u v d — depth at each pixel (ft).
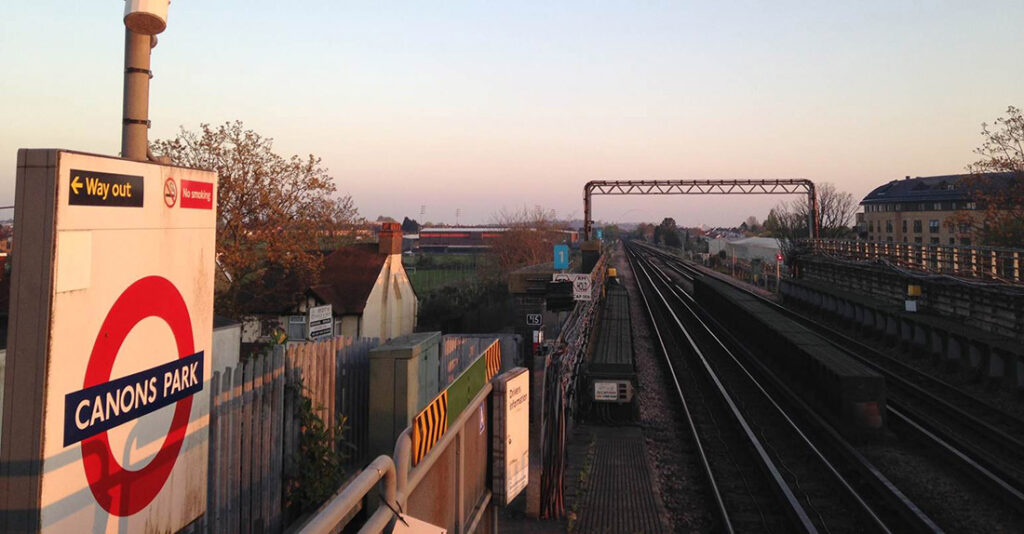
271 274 71.26
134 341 9.50
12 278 7.86
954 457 34.71
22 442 7.76
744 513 28.43
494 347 21.53
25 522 7.69
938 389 54.08
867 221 279.69
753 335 72.18
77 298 8.27
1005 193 95.55
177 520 10.91
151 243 9.85
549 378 27.02
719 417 46.16
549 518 26.12
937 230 238.89
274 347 21.39
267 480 20.53
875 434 39.06
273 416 21.06
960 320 66.64
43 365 7.77
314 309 41.75
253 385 19.94
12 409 7.80
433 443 11.59
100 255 8.68
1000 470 32.86
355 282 74.64
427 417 11.13
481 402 16.10
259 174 60.29
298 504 22.68
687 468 34.94
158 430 10.22
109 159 8.82
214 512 17.52
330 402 25.22
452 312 103.50
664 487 31.83
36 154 7.87
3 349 20.77
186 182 10.80
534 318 64.49
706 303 114.83
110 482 9.04
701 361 64.03
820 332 91.71
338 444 25.49
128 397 9.39
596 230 208.95
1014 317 56.80
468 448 14.90
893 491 29.48
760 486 31.89
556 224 247.91
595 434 40.78
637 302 131.95
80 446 8.40
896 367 64.28
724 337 84.64
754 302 85.10
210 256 11.69
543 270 78.28
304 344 23.88
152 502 10.13
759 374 61.05
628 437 40.42
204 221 11.44
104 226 8.74
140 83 10.69
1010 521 27.76
